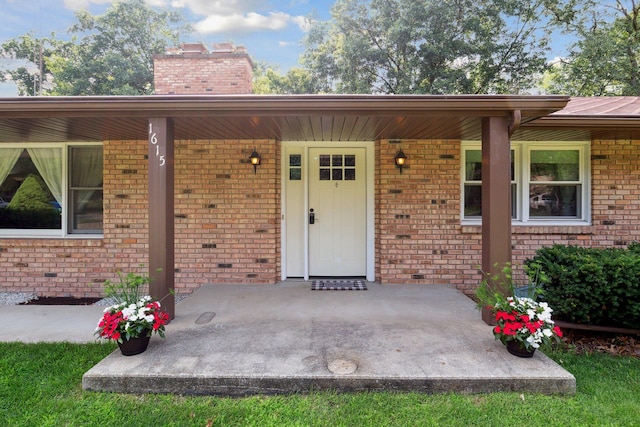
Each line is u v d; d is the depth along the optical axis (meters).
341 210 5.82
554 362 2.92
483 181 3.71
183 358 2.96
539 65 14.34
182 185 5.43
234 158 5.43
